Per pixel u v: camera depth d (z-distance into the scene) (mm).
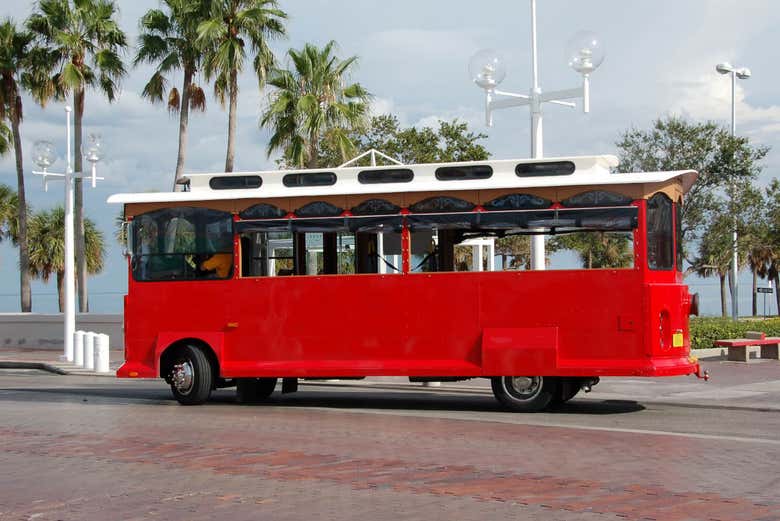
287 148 35969
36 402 18000
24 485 9781
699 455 11250
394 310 16203
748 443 12180
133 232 17609
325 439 12625
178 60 36406
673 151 37375
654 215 15328
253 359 16906
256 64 35688
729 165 36812
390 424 14164
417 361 16031
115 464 10914
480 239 16953
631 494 9039
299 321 16688
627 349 15070
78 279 40188
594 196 15297
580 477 9891
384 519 8125
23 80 40844
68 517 8375
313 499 8938
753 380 20656
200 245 17281
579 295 15297
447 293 15930
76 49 39125
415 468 10438
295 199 16766
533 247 16406
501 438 12641
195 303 17266
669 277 15453
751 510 8359
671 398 17641
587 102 20078
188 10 34938
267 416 15352
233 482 9781
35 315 36219
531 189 15562
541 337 15367
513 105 21172
